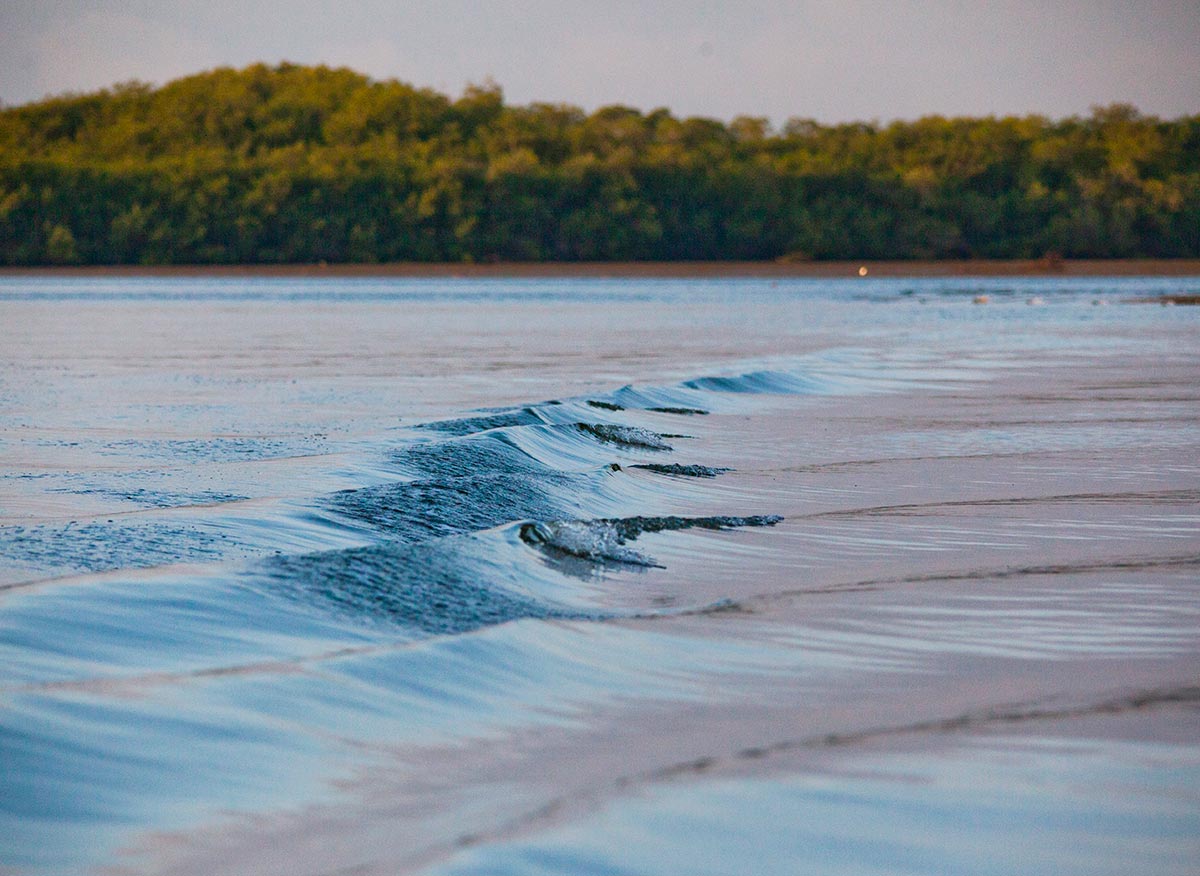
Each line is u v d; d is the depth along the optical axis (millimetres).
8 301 177875
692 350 94375
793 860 12898
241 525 29156
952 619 22516
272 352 91875
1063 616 22766
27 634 18906
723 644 20766
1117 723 16859
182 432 48781
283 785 14664
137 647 18984
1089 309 161750
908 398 62938
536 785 14703
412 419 53031
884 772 15102
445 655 19156
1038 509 33906
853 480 39125
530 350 94625
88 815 13711
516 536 27812
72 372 75375
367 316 143500
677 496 36438
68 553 26016
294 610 21438
